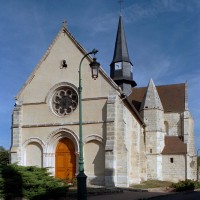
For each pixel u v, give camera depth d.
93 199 18.84
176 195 23.12
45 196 17.50
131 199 18.61
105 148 27.09
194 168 43.28
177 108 45.56
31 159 29.88
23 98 30.94
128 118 30.89
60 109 29.89
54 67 30.59
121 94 28.48
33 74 31.08
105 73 28.73
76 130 28.77
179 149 39.56
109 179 26.55
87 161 28.02
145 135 39.69
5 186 16.86
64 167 29.05
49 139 29.45
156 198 20.08
